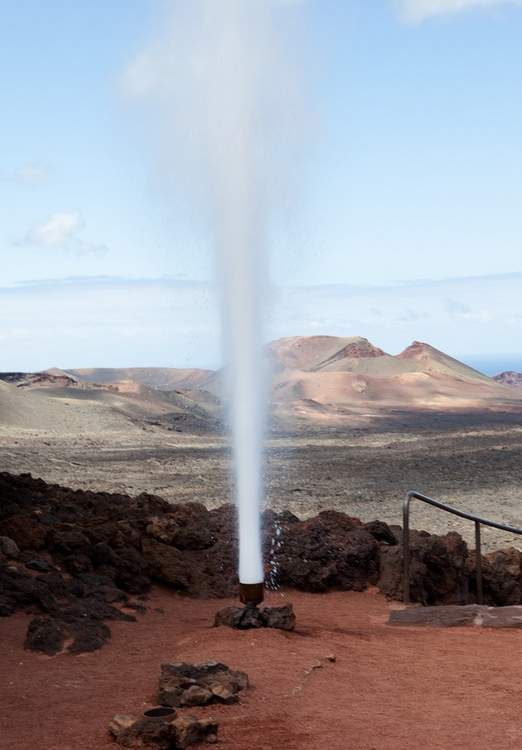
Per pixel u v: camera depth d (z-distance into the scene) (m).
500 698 7.46
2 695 7.64
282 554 14.12
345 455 66.06
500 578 14.72
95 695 7.52
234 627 9.94
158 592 12.93
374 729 6.49
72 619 10.25
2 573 11.27
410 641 10.20
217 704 6.96
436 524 32.72
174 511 16.36
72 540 13.02
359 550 14.20
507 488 44.44
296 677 7.82
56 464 51.84
